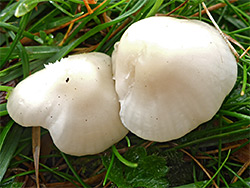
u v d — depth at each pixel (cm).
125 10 16
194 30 13
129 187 14
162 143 16
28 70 16
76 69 14
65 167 16
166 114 13
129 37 13
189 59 13
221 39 14
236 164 15
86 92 14
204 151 16
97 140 14
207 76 13
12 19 17
